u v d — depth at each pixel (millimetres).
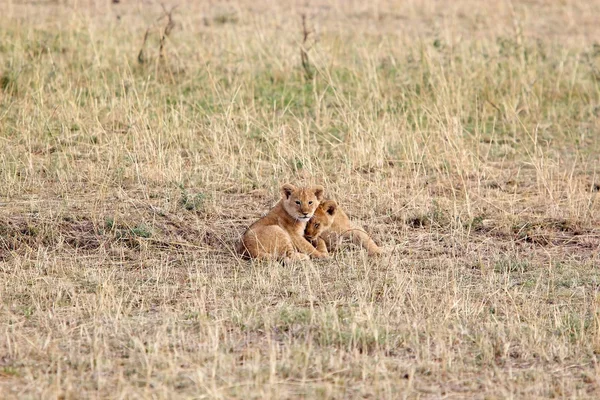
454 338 9461
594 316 9883
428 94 18578
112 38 20438
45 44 19844
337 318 9617
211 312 10039
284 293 10719
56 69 18578
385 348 9219
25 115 16453
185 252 12000
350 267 11570
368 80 18750
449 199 14273
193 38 21266
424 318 9984
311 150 15703
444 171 15445
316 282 11016
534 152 16500
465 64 19875
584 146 17422
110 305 10078
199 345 9133
